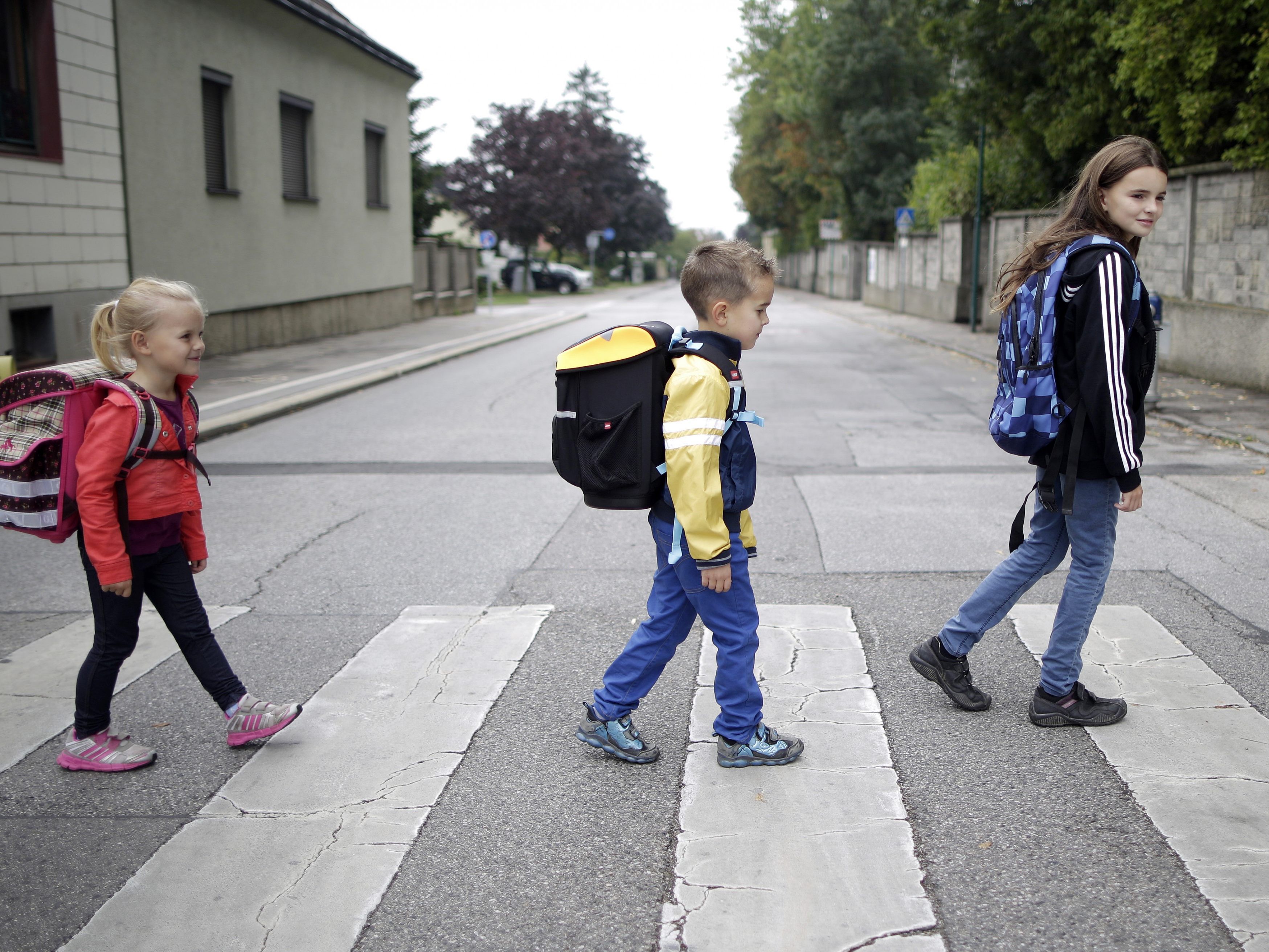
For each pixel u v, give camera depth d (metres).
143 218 13.75
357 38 20.25
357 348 18.16
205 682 3.39
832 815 2.96
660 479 2.95
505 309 33.25
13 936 2.49
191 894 2.65
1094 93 14.94
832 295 45.00
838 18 37.72
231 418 10.23
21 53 11.55
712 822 2.93
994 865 2.70
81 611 4.98
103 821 3.02
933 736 3.45
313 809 3.06
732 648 3.13
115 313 3.06
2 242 11.11
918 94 37.72
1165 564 5.27
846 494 7.03
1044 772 3.19
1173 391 11.26
